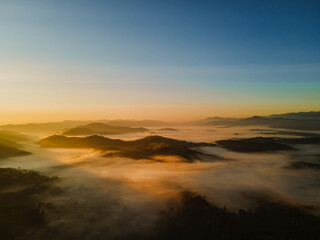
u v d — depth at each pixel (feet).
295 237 90.12
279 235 91.09
